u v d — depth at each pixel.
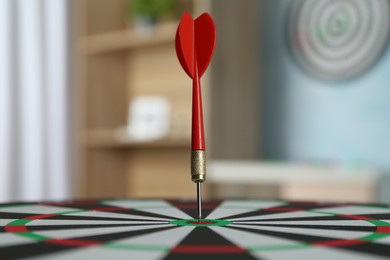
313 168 2.13
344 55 2.53
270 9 2.76
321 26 2.60
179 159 2.93
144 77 3.01
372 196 2.00
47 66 2.99
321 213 0.85
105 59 2.98
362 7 2.47
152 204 0.99
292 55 2.69
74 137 3.03
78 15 2.98
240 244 0.54
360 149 2.50
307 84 2.65
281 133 2.72
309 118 2.64
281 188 2.19
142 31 2.70
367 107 2.48
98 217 0.78
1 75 2.86
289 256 0.48
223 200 1.08
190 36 0.72
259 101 2.78
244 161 2.64
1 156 2.86
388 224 0.71
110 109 3.00
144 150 3.04
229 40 2.56
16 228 0.66
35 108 2.95
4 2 2.88
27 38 2.94
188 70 0.72
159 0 2.66
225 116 2.52
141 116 2.88
